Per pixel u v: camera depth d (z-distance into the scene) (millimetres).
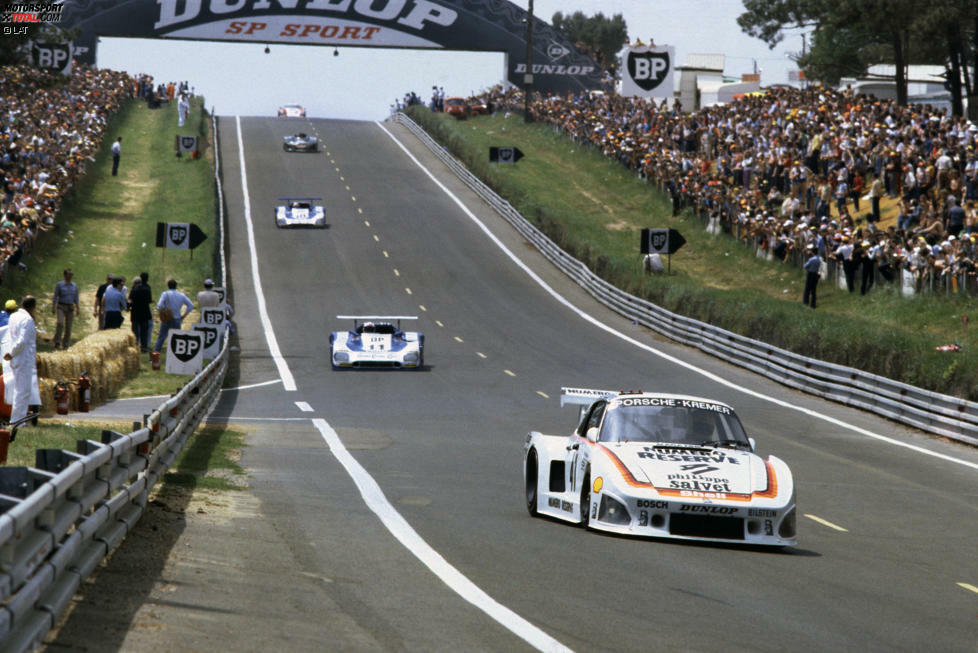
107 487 28750
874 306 137625
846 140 173000
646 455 40406
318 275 183000
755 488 38844
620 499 39000
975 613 31250
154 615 24547
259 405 89312
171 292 108438
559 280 187750
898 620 29500
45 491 21266
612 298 164625
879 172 168500
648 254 176375
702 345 131750
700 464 39906
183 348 76062
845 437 80500
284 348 129000
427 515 43688
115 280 106750
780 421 87250
